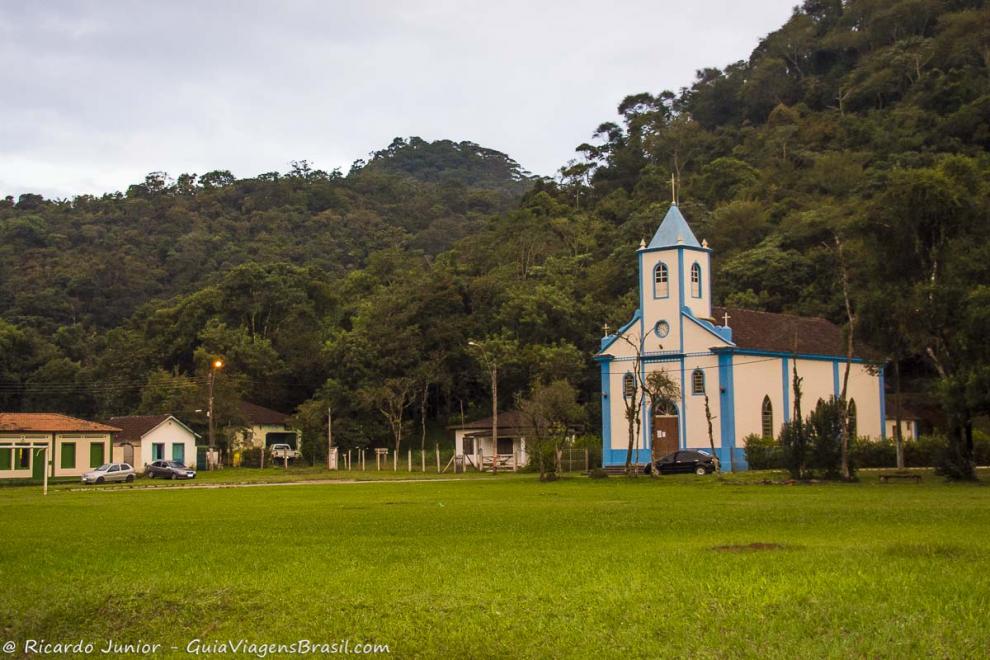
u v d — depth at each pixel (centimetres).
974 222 5672
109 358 11662
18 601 1991
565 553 2330
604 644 1555
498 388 9856
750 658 1455
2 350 11356
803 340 7631
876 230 5769
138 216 19838
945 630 1516
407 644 1625
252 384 10850
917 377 9438
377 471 8538
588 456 7756
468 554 2369
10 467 7894
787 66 18275
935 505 3566
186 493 5522
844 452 5462
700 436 6975
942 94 13688
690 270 7256
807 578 1877
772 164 14438
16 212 19675
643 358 7281
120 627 1838
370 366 10094
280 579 2084
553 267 11550
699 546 2397
